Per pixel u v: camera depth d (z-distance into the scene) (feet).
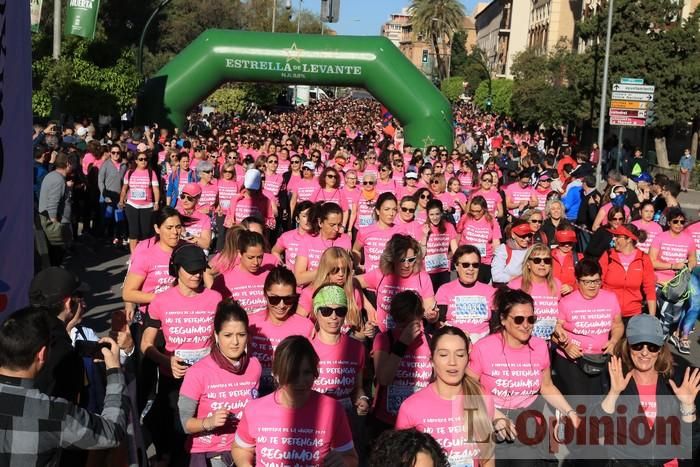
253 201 40.70
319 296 18.69
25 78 18.01
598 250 30.14
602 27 124.36
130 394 16.55
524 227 29.63
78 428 12.68
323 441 14.87
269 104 181.88
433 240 34.47
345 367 18.99
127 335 16.94
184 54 83.92
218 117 150.82
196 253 20.42
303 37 84.28
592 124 129.18
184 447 19.49
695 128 128.98
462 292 23.93
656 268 34.01
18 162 17.81
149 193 47.78
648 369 17.13
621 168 90.27
